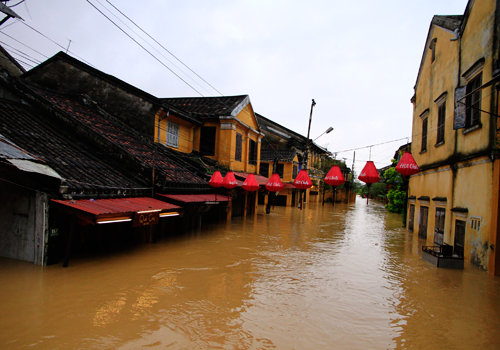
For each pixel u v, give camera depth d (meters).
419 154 16.56
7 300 5.88
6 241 7.96
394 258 11.31
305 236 15.26
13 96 11.55
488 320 6.25
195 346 4.86
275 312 6.29
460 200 10.92
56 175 7.37
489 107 9.04
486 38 9.41
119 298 6.37
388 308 6.75
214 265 9.12
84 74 15.06
